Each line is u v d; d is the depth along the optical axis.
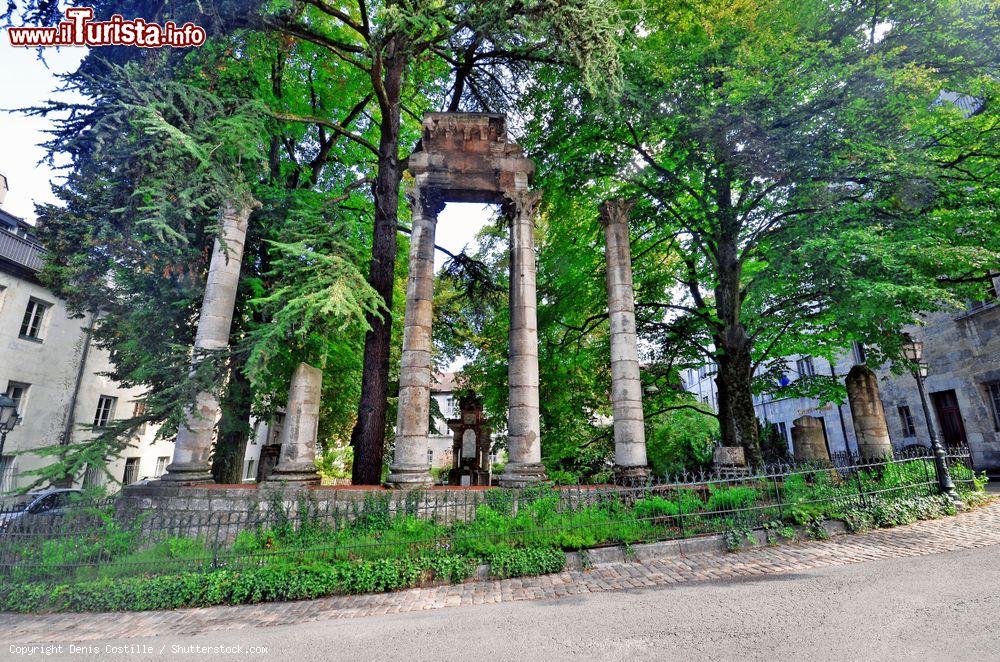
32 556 7.45
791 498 9.30
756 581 6.35
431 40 12.52
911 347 11.23
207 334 10.69
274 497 8.74
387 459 19.66
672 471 17.45
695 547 8.10
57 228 14.82
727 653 4.11
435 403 21.73
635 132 13.71
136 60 10.07
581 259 15.23
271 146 15.91
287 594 6.86
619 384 11.55
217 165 9.88
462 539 7.82
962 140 11.14
